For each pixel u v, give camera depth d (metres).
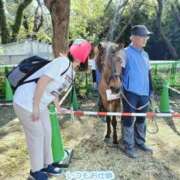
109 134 5.67
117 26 10.70
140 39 4.63
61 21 7.96
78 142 5.65
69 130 6.32
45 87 3.37
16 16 22.09
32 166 3.82
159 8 14.83
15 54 20.67
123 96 4.88
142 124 5.17
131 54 4.71
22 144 5.64
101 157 4.99
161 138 5.90
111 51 4.90
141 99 4.88
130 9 11.23
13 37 22.31
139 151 5.21
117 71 4.82
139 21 20.14
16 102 3.55
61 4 7.89
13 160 4.96
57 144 4.57
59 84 3.49
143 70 4.75
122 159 4.92
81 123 6.77
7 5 25.48
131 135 4.99
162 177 4.40
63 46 8.06
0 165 4.77
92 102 8.79
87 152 5.19
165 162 4.86
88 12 19.20
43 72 3.51
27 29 23.27
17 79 3.56
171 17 21.28
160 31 16.34
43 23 22.91
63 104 7.79
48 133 3.87
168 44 16.78
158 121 7.03
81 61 3.55
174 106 8.46
